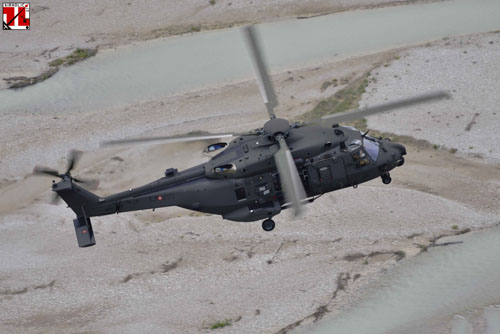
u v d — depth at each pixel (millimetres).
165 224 127812
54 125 173000
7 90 188250
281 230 122000
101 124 172375
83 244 95875
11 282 115438
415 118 157250
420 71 176500
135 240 124125
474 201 127312
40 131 170500
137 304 107875
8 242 127500
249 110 171625
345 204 127688
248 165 95250
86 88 189625
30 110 180125
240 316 102188
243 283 110250
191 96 181875
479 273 107875
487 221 120625
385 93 168875
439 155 144750
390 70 179750
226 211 99750
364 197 129375
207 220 127750
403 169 140375
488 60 175625
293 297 105438
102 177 148000
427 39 197250
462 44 186625
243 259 115812
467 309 100125
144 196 98812
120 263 118062
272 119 94688
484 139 146625
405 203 126562
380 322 99250
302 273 111188
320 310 102312
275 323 100062
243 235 121875
